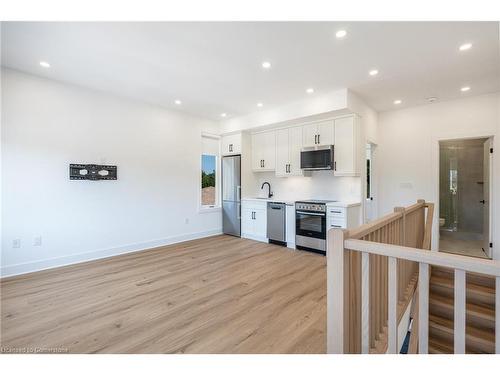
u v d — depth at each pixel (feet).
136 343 6.23
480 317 7.31
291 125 15.94
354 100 12.96
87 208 12.60
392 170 15.76
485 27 7.43
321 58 9.36
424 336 3.71
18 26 7.43
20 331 6.73
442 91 12.64
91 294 8.94
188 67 10.13
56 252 11.66
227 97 13.69
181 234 16.71
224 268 11.61
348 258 4.41
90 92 12.60
